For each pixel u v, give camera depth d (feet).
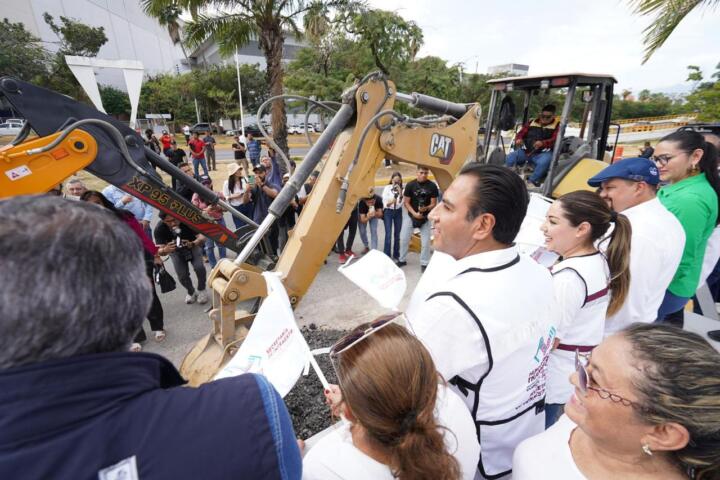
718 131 12.53
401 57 46.47
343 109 7.80
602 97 15.21
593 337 4.98
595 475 2.68
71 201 1.97
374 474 2.75
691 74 44.52
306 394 8.30
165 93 125.39
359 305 14.38
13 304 1.61
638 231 5.73
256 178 18.15
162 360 2.22
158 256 11.91
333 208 8.11
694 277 7.52
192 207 9.59
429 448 2.58
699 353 2.24
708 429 2.11
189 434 1.84
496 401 3.64
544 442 3.13
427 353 2.82
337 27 43.91
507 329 3.37
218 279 7.67
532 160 16.69
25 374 1.62
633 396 2.30
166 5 26.71
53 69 95.91
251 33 29.66
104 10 139.64
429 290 4.28
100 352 1.81
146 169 8.68
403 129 8.64
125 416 1.77
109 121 8.25
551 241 5.21
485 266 3.59
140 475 1.72
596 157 16.10
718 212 7.29
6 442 1.57
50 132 7.72
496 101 17.39
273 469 1.98
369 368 2.64
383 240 21.91
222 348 7.81
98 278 1.75
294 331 4.25
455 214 3.70
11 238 1.68
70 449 1.64
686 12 10.15
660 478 2.45
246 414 1.98
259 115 7.66
